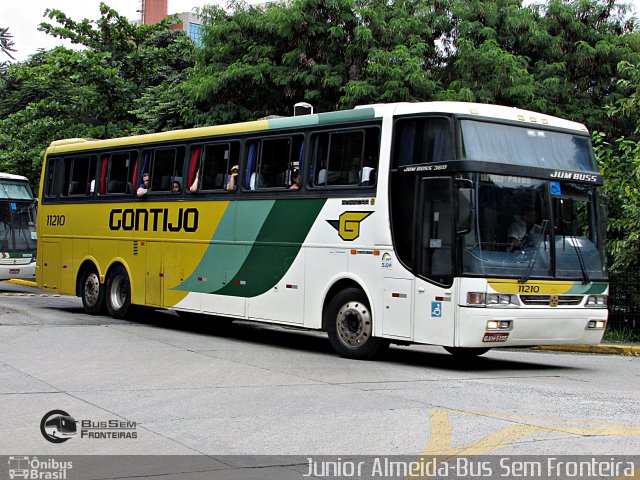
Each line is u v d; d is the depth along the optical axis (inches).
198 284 617.0
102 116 1343.5
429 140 470.6
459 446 281.4
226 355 511.5
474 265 449.1
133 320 703.1
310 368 463.5
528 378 454.6
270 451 275.4
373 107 502.6
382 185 488.4
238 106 971.9
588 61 968.3
